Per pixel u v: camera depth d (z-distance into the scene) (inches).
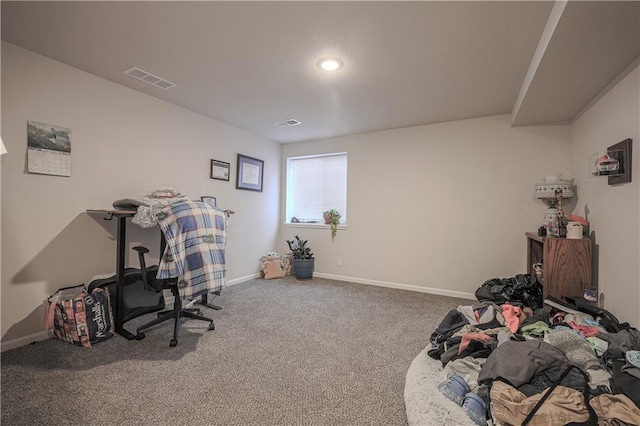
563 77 83.3
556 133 125.0
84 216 99.5
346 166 178.1
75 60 91.6
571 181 118.1
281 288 153.7
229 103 126.0
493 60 87.0
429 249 150.6
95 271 102.7
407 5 64.6
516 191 132.0
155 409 59.0
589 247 92.2
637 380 49.5
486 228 137.9
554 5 62.1
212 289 87.7
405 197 157.1
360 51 83.9
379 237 164.1
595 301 87.2
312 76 100.1
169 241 85.0
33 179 87.9
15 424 54.2
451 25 71.2
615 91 82.8
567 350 60.0
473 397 52.9
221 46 82.7
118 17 70.4
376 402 62.2
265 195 183.0
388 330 100.4
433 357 75.6
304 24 72.1
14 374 70.8
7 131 82.8
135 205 96.9
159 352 83.0
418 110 130.8
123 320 97.3
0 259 82.1
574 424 42.0
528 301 106.5
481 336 69.5
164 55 87.9
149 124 118.6
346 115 138.9
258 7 66.2
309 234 185.8
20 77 84.7
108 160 105.8
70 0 64.3
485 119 138.1
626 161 75.0
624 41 65.1
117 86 108.0
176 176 129.4
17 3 65.2
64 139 94.2
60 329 88.2
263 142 180.7
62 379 69.1
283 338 93.3
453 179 145.2
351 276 171.9
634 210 73.3
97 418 56.2
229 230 158.6
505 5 63.6
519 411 45.4
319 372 73.6
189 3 65.1
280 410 59.3
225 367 75.5
